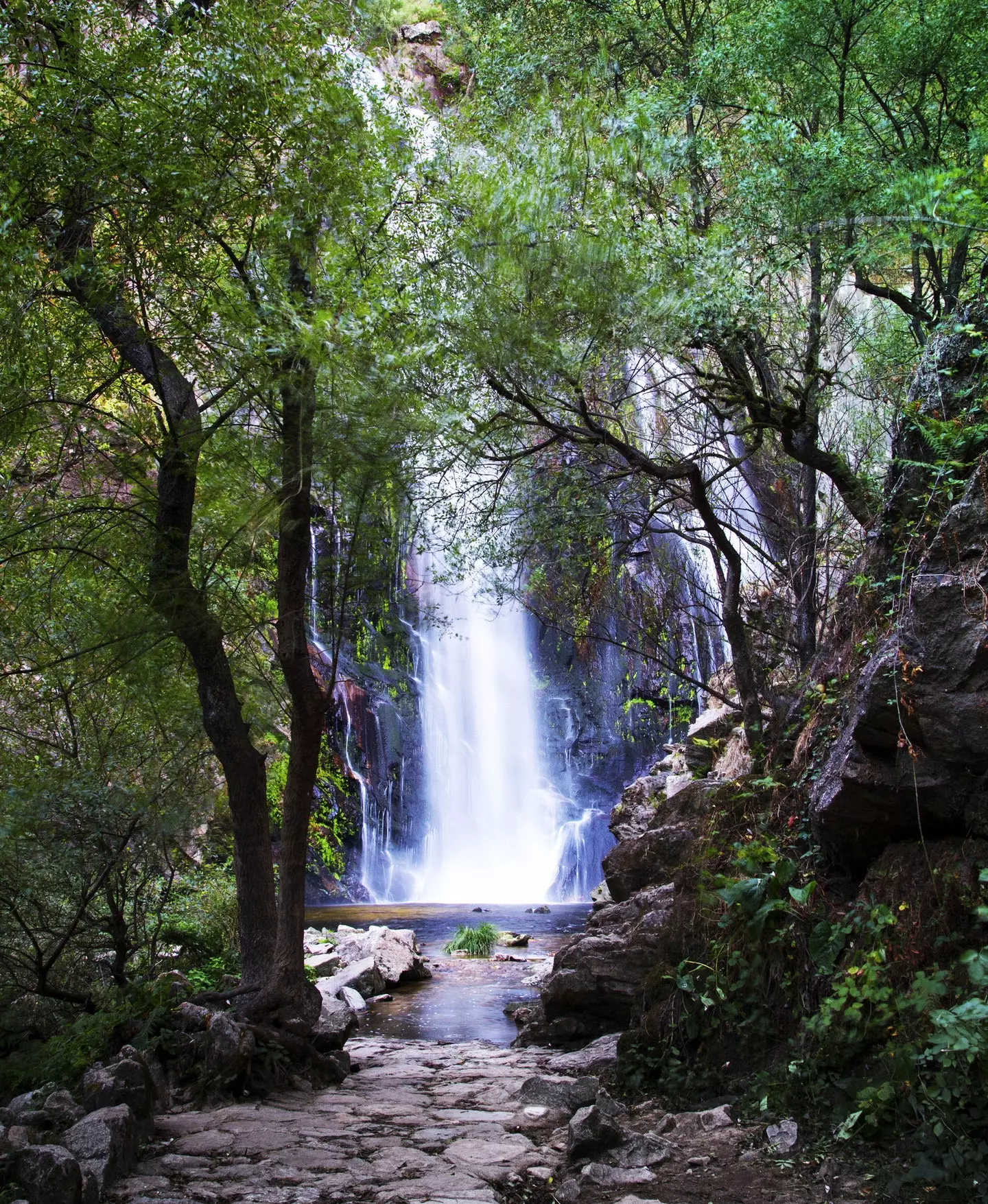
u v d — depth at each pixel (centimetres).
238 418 793
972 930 479
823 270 886
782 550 1228
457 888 2273
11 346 666
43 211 674
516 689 2533
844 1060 499
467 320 715
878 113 1102
